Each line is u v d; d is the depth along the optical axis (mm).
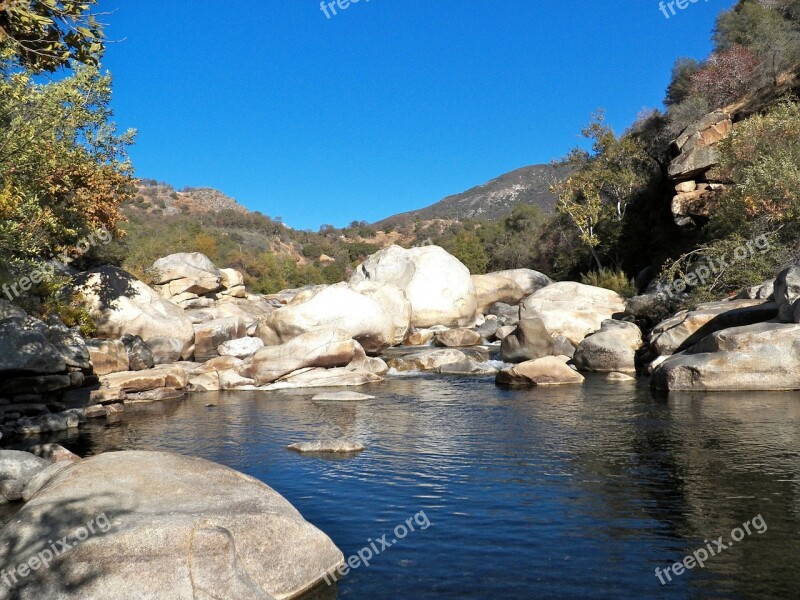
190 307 36125
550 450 11164
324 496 8773
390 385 20812
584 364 22875
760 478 8992
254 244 99562
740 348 16922
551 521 7602
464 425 13695
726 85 37719
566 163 48469
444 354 24750
